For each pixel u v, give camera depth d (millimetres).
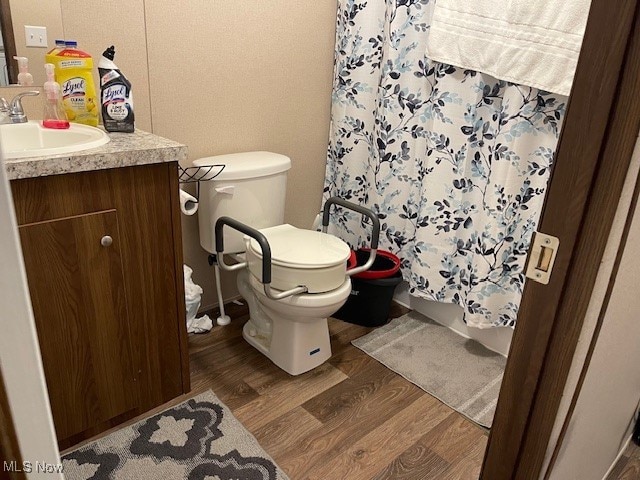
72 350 1409
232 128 2107
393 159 2215
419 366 1995
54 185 1242
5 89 1546
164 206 1477
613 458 1486
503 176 1817
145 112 1849
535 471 791
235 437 1582
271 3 2041
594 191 623
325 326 1957
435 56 1895
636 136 586
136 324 1529
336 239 1938
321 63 2316
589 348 757
